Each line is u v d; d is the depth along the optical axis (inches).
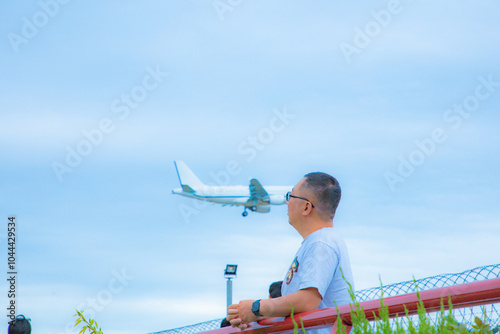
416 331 60.6
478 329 58.8
